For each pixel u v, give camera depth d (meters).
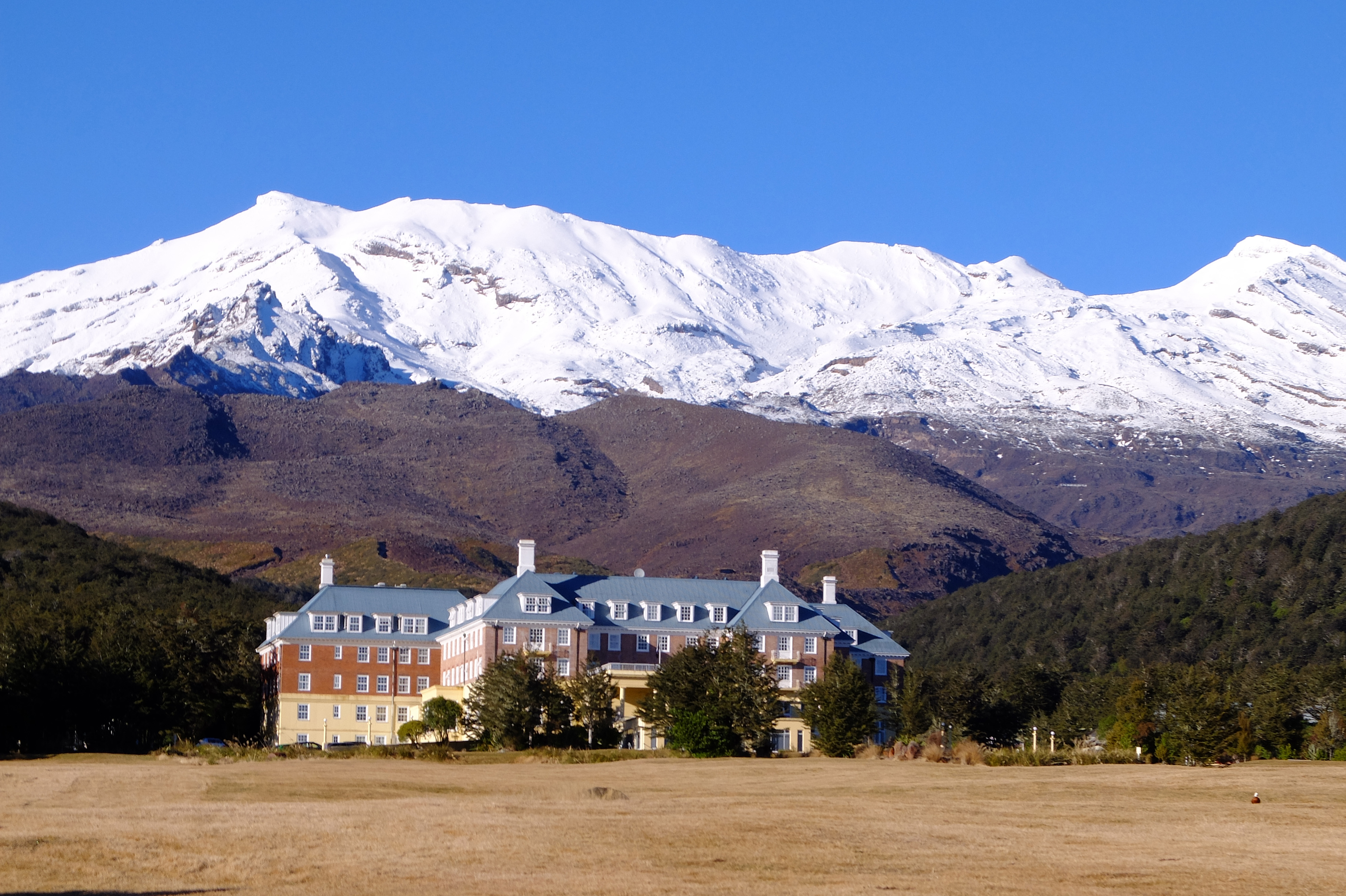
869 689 146.25
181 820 79.44
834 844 73.88
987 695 161.62
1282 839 78.06
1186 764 136.50
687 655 146.88
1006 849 73.25
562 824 78.44
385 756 139.12
